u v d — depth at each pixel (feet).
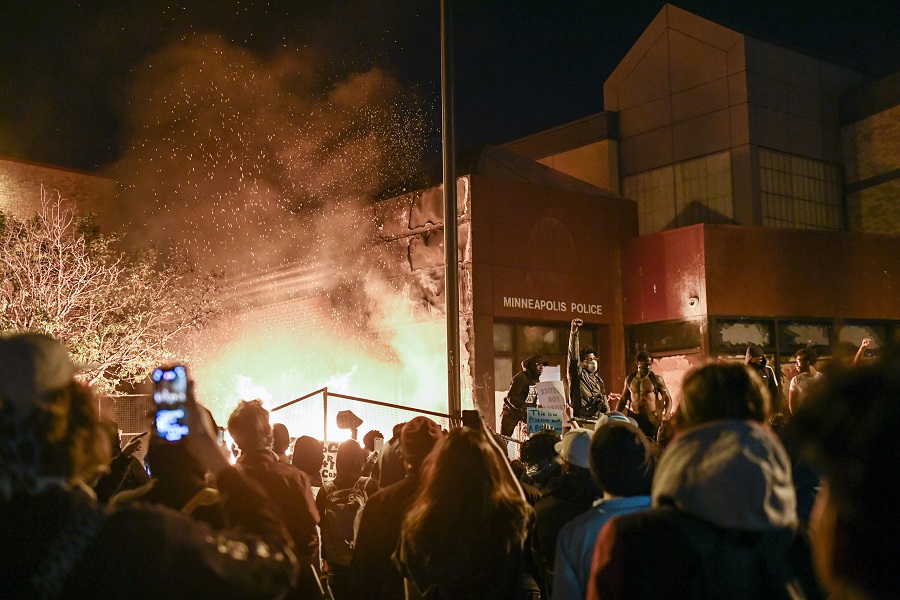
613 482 10.66
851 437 4.57
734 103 78.89
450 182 37.19
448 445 12.42
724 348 64.28
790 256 66.69
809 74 83.82
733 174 78.33
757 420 8.40
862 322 68.95
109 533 6.05
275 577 6.80
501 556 12.12
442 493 12.20
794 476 14.67
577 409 38.11
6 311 57.62
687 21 82.94
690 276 65.00
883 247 69.77
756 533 7.70
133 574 5.95
